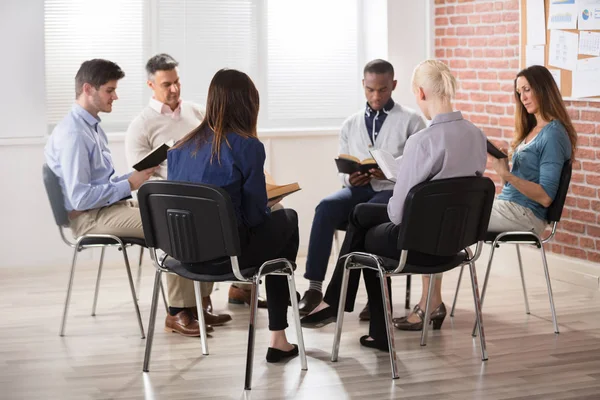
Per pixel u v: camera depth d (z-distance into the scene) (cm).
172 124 506
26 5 603
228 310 513
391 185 496
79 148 446
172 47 663
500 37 619
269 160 668
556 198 466
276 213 385
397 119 507
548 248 590
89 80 457
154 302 396
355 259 398
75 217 462
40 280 597
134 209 461
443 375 391
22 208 615
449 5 673
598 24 532
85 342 449
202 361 414
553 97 475
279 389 373
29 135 611
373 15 698
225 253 358
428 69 389
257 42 685
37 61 609
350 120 521
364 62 713
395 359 385
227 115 372
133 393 370
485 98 641
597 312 504
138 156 502
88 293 560
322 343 443
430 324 479
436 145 377
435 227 373
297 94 702
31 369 404
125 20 650
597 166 544
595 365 404
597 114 541
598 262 548
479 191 378
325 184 684
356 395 365
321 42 703
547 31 572
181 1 662
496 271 625
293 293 394
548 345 438
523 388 372
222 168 366
